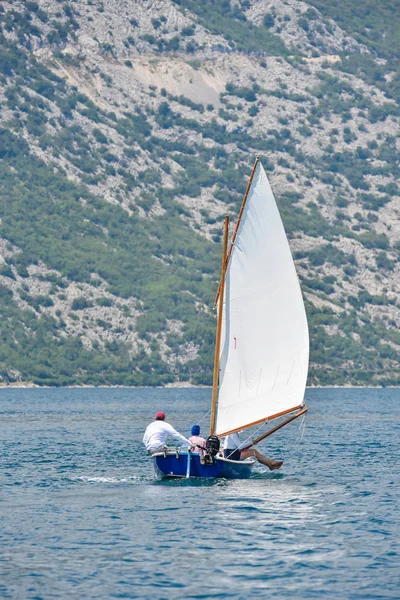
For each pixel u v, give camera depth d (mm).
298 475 127250
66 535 86125
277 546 82500
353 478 124375
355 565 76625
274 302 117062
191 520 92812
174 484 116375
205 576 73500
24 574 73750
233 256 118062
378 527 90062
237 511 97500
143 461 146750
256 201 117438
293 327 116500
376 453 162625
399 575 73938
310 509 98938
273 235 117062
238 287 117750
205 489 112188
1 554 79375
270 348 116875
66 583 71625
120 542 83625
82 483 118812
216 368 118062
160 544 82938
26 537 85375
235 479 118812
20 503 102625
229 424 117438
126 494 108625
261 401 116750
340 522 92312
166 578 73000
